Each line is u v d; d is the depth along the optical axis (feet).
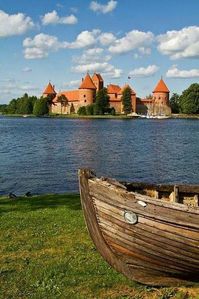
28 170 119.96
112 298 29.89
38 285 32.07
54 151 172.45
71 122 490.08
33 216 52.54
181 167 128.88
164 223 28.71
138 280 31.65
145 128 357.00
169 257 29.66
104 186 29.86
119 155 159.02
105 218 30.19
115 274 33.96
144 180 107.04
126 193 29.17
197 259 29.76
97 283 32.24
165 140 231.30
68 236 44.21
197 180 107.14
